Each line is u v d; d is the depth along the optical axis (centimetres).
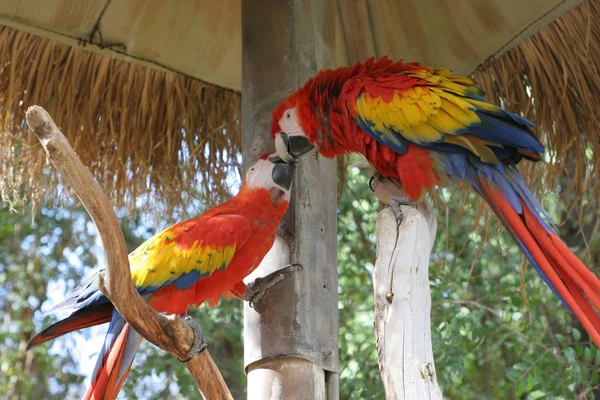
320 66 398
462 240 678
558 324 744
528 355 645
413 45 460
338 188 498
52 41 441
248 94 393
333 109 383
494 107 365
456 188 517
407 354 283
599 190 442
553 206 742
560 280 322
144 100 466
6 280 902
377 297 296
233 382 866
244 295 359
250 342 352
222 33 454
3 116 446
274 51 390
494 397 761
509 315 666
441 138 365
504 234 671
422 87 376
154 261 344
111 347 313
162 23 445
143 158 469
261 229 357
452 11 434
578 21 415
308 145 377
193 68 469
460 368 623
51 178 476
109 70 458
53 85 451
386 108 373
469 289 730
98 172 470
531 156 366
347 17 458
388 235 304
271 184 365
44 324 882
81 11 428
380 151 378
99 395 309
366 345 718
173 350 296
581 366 638
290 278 353
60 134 239
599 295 312
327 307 359
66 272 897
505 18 424
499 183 361
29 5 419
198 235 348
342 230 749
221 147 483
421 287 296
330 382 355
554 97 435
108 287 269
